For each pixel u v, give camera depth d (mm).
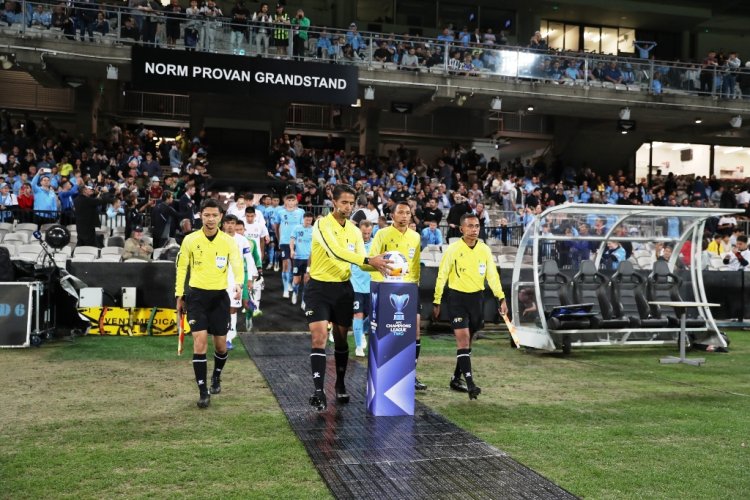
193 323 5887
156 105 26828
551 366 8539
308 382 6949
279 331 11203
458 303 6422
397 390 5629
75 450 4500
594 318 9742
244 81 19625
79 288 10328
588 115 24656
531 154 30578
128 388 6547
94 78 22812
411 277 6328
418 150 29281
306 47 20359
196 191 16125
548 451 4648
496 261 14430
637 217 11016
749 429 5309
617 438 5004
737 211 10492
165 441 4738
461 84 21750
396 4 28984
